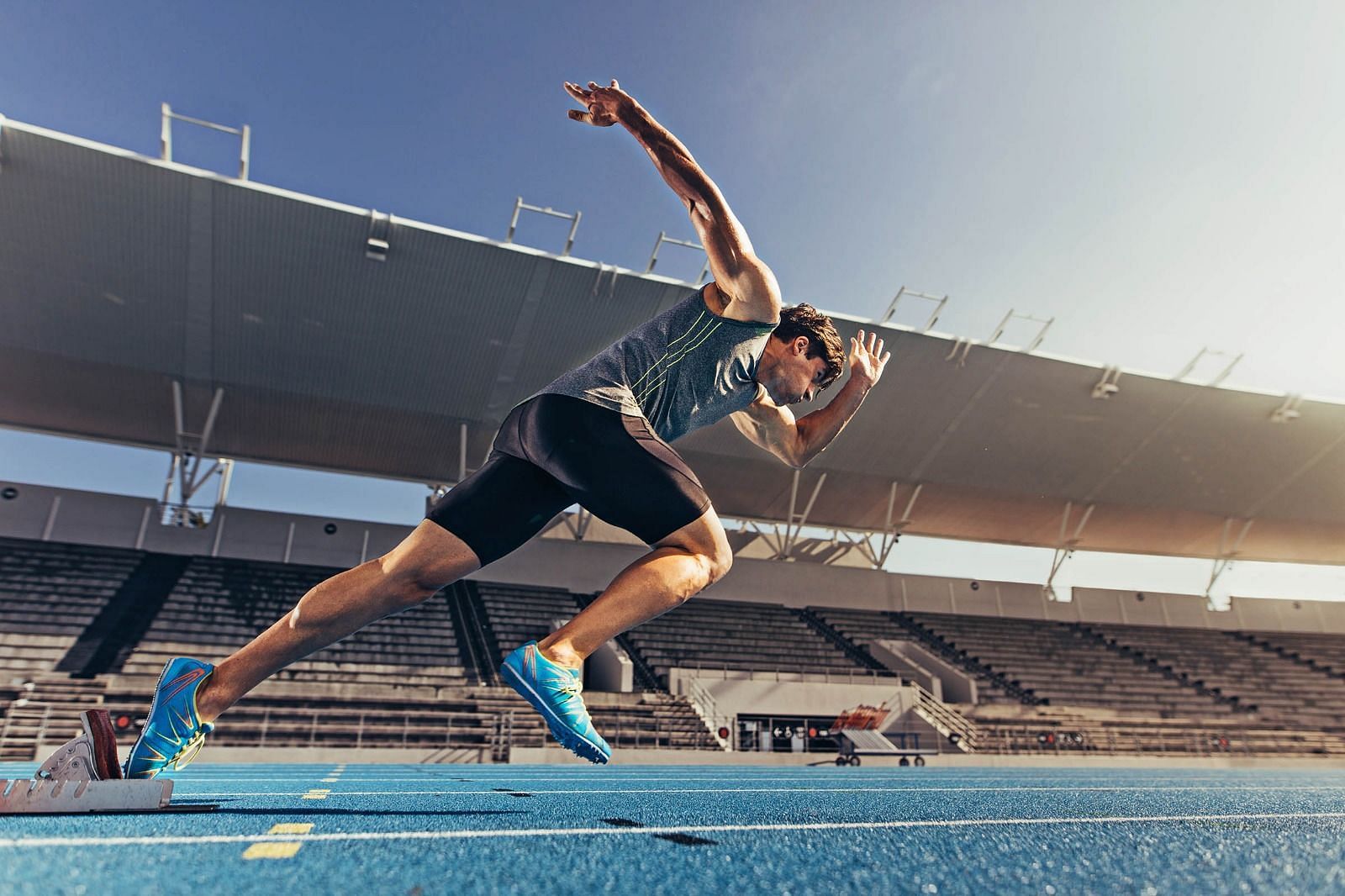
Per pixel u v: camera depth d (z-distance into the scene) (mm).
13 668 13766
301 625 1764
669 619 20703
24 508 17844
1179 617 25906
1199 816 2254
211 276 14977
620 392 1658
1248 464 21578
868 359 2168
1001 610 24750
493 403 18078
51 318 15039
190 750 1874
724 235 1607
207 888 886
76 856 1092
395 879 960
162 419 17875
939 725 16797
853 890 942
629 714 14594
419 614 18469
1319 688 22766
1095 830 1713
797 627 21766
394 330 16406
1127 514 23250
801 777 6945
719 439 19797
